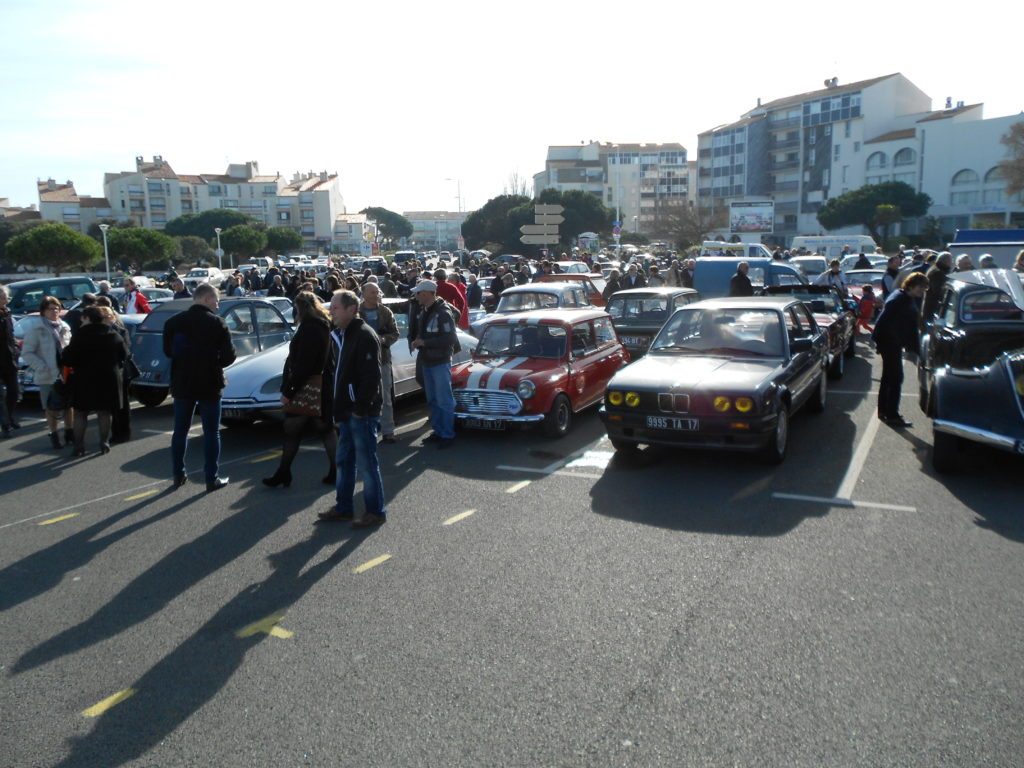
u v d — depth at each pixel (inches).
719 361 325.4
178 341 286.8
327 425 288.8
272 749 135.6
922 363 385.4
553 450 336.5
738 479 287.4
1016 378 266.1
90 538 243.0
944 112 2630.4
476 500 270.7
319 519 252.7
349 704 148.6
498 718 142.5
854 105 2805.1
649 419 296.8
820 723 138.1
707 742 133.6
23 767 133.0
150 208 4188.0
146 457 343.9
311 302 282.5
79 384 341.1
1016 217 2343.8
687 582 198.7
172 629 181.3
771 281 683.4
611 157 4311.0
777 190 3142.2
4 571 218.5
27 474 320.5
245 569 215.2
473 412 351.3
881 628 171.9
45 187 4197.8
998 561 207.0
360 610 188.1
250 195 4510.3
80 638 178.1
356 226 4761.3
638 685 151.9
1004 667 155.2
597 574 205.2
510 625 178.1
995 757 128.2
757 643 166.9
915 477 284.4
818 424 372.5
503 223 2378.2
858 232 2655.0
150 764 132.8
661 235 2847.0
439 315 339.3
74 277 677.3
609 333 421.7
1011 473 286.5
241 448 357.1
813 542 223.6
